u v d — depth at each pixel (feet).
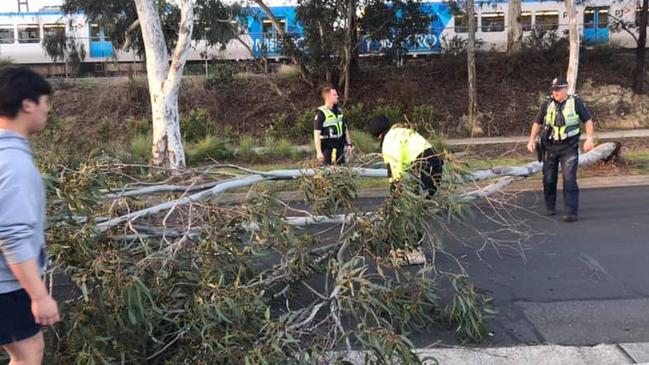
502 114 70.90
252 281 13.71
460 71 76.13
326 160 27.25
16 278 8.87
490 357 13.65
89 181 13.82
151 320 12.12
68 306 12.07
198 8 66.64
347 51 69.10
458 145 55.67
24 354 9.43
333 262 13.47
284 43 72.79
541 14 88.43
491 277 19.29
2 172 8.56
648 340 14.58
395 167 18.24
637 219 26.45
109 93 72.23
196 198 16.16
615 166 39.17
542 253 21.75
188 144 58.39
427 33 71.56
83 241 12.25
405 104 71.20
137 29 70.95
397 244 15.16
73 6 70.03
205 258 13.33
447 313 15.37
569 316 16.14
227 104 72.95
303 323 12.46
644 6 73.56
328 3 67.46
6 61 77.56
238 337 11.69
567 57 76.69
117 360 12.03
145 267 12.55
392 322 13.65
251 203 14.83
